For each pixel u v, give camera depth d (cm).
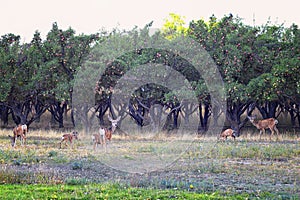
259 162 2022
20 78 3416
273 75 3181
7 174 1530
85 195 1280
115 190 1364
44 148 2473
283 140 3027
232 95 3216
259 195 1337
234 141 2911
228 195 1331
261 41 3466
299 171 1784
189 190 1413
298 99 3422
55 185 1439
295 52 3303
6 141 2870
